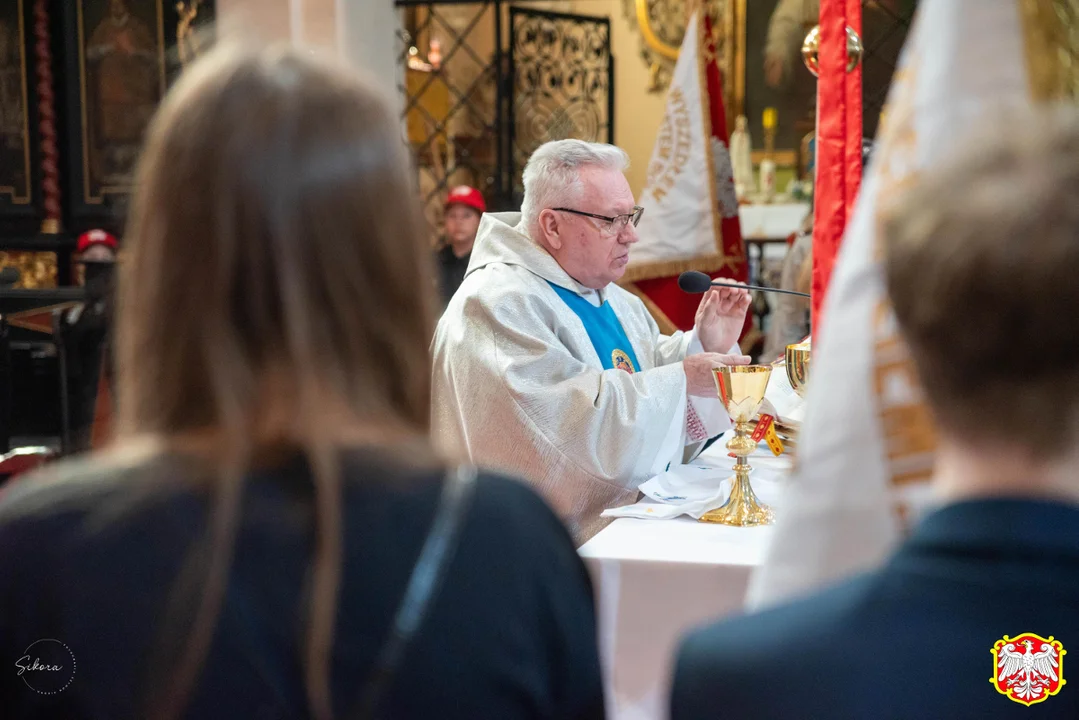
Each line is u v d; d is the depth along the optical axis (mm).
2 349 4992
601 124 7914
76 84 7367
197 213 667
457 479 717
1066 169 553
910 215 590
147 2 7293
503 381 2367
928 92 839
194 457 683
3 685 669
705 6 4242
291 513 667
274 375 676
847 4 1766
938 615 579
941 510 601
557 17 7570
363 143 694
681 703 638
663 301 4141
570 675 709
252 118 674
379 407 702
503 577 690
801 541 839
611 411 2316
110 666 654
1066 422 559
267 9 4898
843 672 590
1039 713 560
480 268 2646
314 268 673
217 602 649
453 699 664
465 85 7648
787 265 4781
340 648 655
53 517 686
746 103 8078
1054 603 559
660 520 1930
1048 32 834
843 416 827
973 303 548
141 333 685
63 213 7574
